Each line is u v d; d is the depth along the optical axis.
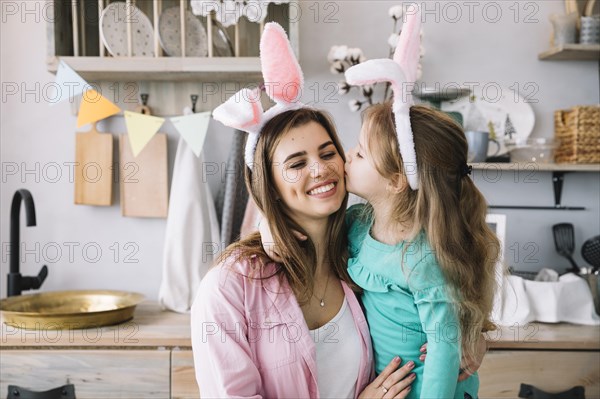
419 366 1.24
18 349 1.71
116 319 1.82
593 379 1.73
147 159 2.14
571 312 1.91
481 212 1.28
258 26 2.12
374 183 1.23
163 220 2.18
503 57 2.18
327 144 1.22
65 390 1.70
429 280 1.19
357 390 1.23
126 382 1.71
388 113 1.24
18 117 2.15
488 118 2.17
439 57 2.17
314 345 1.19
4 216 2.17
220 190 2.13
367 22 2.15
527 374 1.73
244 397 1.11
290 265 1.21
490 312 1.33
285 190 1.20
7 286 1.99
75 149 2.15
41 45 2.15
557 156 2.14
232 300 1.18
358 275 1.26
